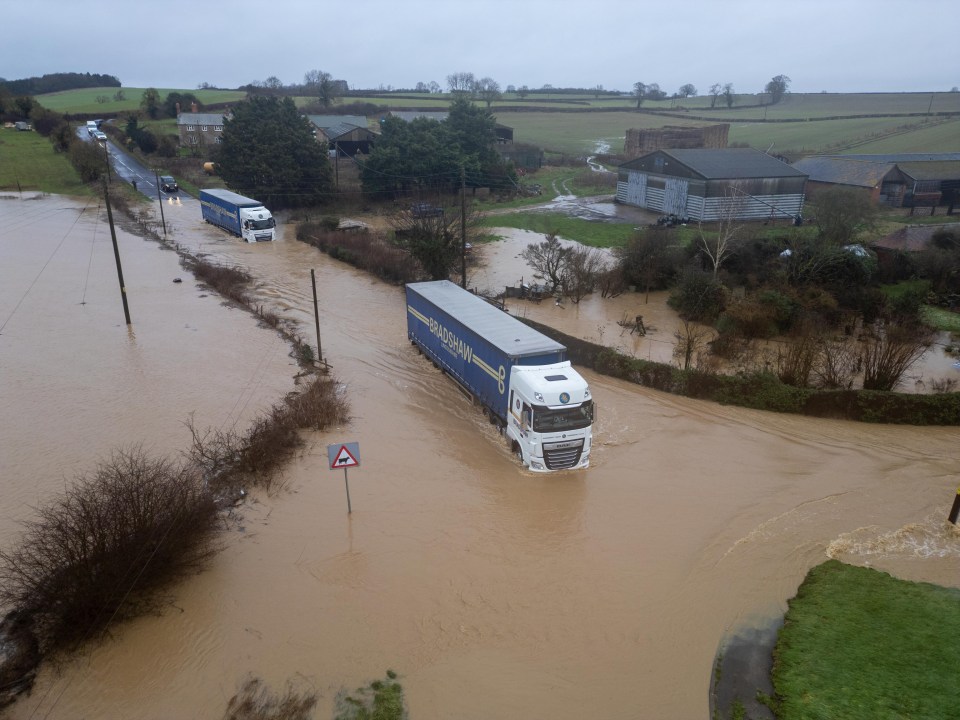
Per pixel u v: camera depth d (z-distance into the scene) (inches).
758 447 918.4
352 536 702.5
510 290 1589.6
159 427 924.6
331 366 1168.8
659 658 553.3
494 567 661.9
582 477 831.1
